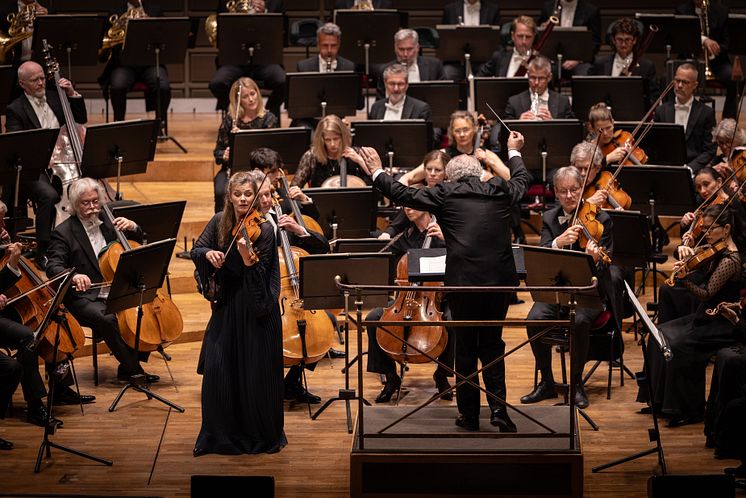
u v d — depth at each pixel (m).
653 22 34.12
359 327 16.75
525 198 29.73
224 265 18.58
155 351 24.33
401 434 17.14
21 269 20.81
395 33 33.94
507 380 22.61
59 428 20.20
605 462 18.78
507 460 16.81
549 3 37.03
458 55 34.81
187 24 33.16
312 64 33.41
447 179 17.92
